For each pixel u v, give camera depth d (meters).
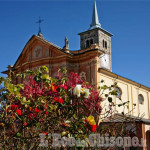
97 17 58.84
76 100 4.41
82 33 56.84
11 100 4.55
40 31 42.34
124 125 6.78
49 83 4.79
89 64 31.16
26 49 36.62
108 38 57.59
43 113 4.75
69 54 32.00
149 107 41.47
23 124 4.78
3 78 4.14
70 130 4.07
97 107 6.73
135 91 38.50
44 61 33.62
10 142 4.66
